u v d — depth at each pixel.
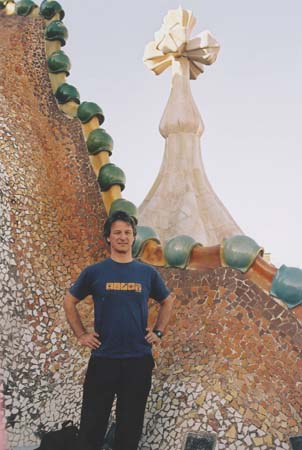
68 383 5.53
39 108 7.02
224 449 4.65
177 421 4.92
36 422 5.23
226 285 5.63
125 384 4.01
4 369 5.27
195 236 8.24
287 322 5.21
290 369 5.03
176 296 5.89
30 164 6.45
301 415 4.82
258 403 4.89
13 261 5.75
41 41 7.57
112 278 4.10
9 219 5.90
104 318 4.05
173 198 8.66
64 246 6.28
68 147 6.89
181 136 9.00
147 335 4.11
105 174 6.61
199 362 5.34
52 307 5.87
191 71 9.55
